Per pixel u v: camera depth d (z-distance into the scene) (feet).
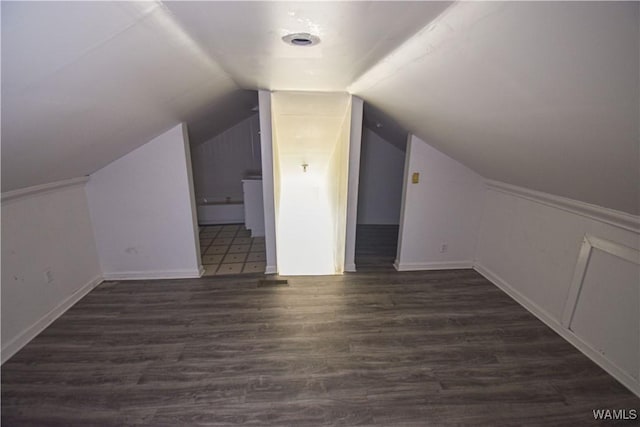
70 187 8.67
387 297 9.39
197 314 8.44
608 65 2.65
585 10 2.29
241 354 6.93
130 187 9.59
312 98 9.22
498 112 4.79
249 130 16.52
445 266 11.35
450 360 6.79
